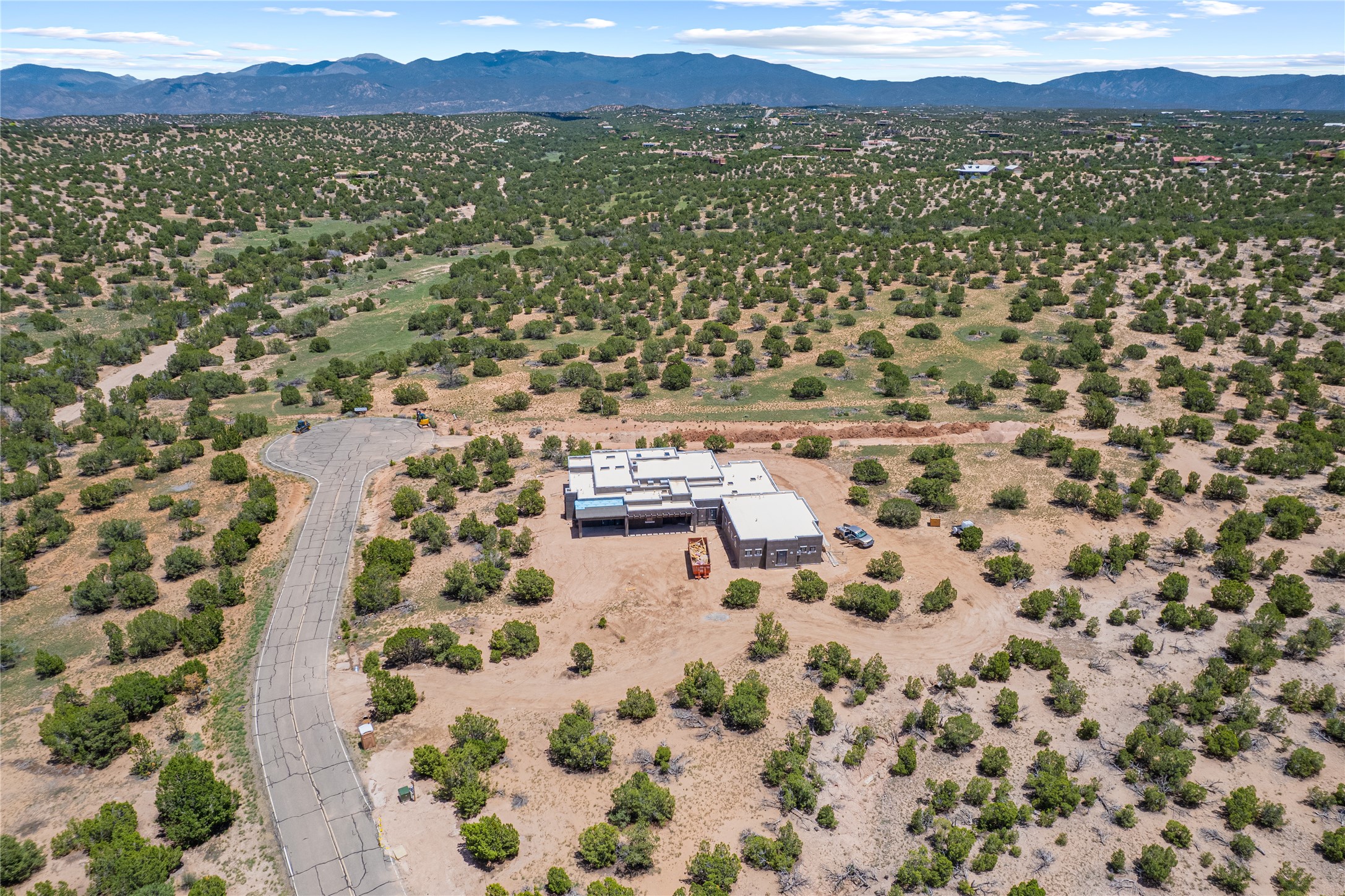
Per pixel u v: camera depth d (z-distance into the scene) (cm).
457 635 9606
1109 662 9062
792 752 7612
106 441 14175
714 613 10050
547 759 7831
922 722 8150
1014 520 11994
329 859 6800
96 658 9312
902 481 13212
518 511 12288
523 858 6794
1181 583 9950
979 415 15588
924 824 7006
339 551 11456
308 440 15050
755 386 17275
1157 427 14400
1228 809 7038
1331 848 6612
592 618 10006
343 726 8250
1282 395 15912
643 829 6800
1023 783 7512
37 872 6656
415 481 13362
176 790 6925
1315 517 11575
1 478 13288
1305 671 8838
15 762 7838
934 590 10138
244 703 8600
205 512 12450
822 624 9819
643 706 8256
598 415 15888
